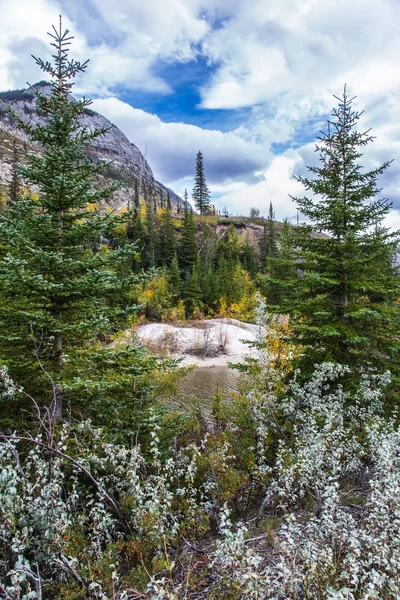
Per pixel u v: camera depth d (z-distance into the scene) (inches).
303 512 176.6
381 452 139.6
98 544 126.0
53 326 219.8
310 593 91.3
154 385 275.3
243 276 2388.0
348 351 342.0
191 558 133.6
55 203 241.6
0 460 119.5
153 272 240.7
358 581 92.3
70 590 107.7
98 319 217.3
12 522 105.2
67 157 234.1
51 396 212.2
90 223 235.9
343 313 348.2
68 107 237.0
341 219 356.5
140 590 116.6
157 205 4466.0
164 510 139.9
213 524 181.5
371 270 345.7
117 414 220.8
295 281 361.7
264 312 328.2
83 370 229.3
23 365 206.8
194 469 189.0
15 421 204.5
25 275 200.2
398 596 85.0
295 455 192.2
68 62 245.1
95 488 181.3
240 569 98.1
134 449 154.9
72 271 229.9
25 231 226.7
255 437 264.5
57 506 118.0
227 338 1507.1
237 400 349.1
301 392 239.8
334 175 362.6
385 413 277.3
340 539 110.7
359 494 179.2
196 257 2800.2
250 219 4217.5
